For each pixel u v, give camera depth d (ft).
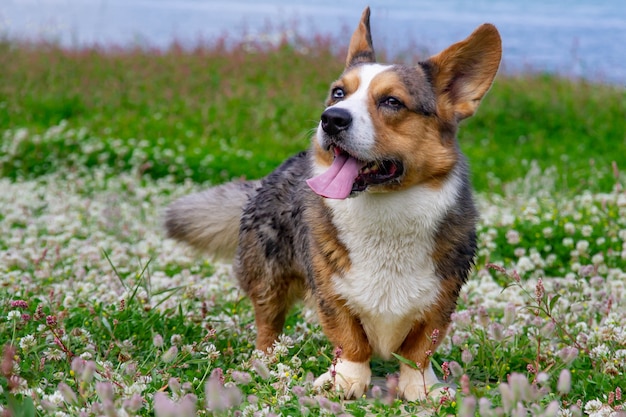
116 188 31.94
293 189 15.02
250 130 44.39
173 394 11.09
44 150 37.63
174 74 52.95
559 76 56.65
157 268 21.31
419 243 13.10
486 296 17.97
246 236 15.94
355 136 12.69
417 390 13.05
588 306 16.94
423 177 13.16
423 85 13.55
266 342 15.74
